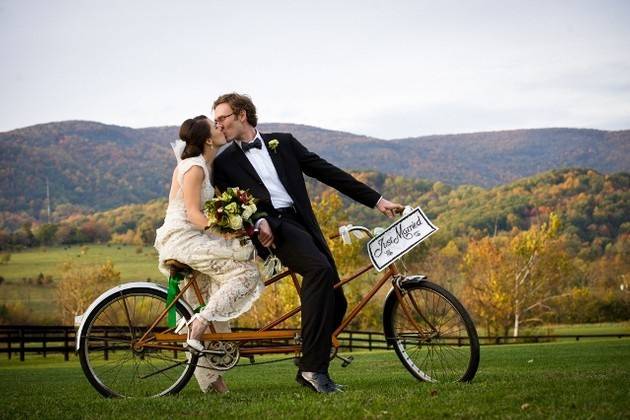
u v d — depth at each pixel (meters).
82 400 4.80
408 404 4.07
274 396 4.70
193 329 4.96
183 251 5.06
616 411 3.75
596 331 55.88
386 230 5.39
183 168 5.12
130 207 129.62
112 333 5.09
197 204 5.09
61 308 72.19
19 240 119.19
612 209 87.44
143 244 114.44
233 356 5.10
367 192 5.50
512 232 86.25
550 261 53.25
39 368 15.70
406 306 5.34
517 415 3.71
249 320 30.17
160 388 5.13
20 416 4.16
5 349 20.70
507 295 51.72
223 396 4.82
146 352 5.10
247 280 5.07
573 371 6.82
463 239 88.38
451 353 5.23
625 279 63.59
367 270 5.37
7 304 75.25
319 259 4.98
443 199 107.56
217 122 5.30
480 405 3.99
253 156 5.30
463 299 54.94
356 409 3.97
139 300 5.14
